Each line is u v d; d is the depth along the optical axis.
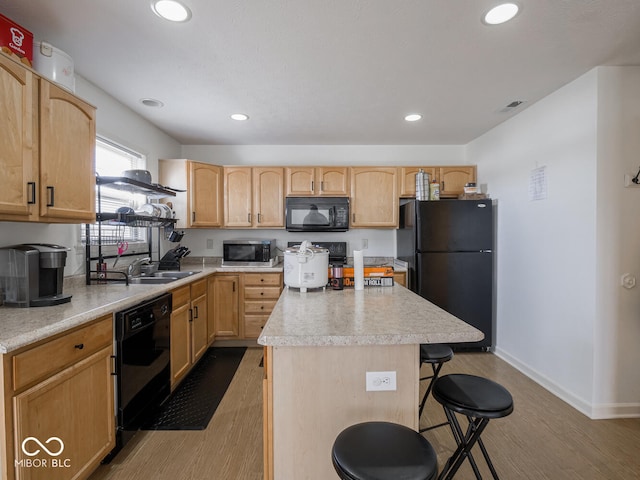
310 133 3.38
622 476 1.57
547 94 2.43
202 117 2.91
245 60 1.94
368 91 2.38
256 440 1.84
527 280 2.69
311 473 1.24
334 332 1.16
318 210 3.51
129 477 1.55
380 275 2.08
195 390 2.45
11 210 1.34
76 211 1.70
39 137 1.47
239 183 3.57
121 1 1.44
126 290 1.98
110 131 2.46
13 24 1.40
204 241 3.84
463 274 3.12
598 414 2.04
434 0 1.43
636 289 2.04
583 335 2.12
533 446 1.79
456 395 1.19
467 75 2.13
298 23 1.59
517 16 1.53
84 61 1.95
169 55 1.89
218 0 1.42
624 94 2.01
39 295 1.59
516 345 2.84
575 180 2.19
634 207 2.03
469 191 3.22
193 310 2.67
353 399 1.23
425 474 0.82
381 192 3.60
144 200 2.96
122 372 1.69
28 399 1.13
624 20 1.56
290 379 1.22
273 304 3.31
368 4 1.45
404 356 1.23
